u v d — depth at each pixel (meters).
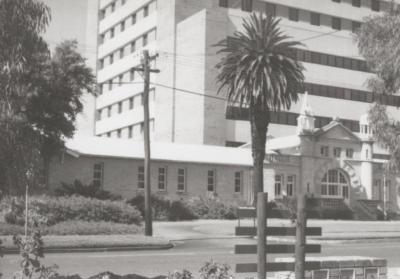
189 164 44.59
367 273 11.52
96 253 21.33
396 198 56.31
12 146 8.26
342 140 53.28
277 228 9.78
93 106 86.00
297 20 69.88
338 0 72.62
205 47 61.00
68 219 29.66
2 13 8.05
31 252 8.37
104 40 86.50
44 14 8.41
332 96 70.12
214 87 61.03
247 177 47.06
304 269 9.79
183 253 21.31
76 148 40.44
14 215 25.25
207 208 42.81
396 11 14.73
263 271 9.43
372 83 15.00
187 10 67.50
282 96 31.06
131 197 41.94
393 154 14.66
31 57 8.55
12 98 8.37
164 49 68.31
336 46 71.56
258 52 30.84
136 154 42.47
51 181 38.75
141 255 20.31
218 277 8.52
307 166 50.66
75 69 30.92
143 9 75.12
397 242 29.67
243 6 66.12
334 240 28.75
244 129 62.41
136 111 74.19
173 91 66.19
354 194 53.59
